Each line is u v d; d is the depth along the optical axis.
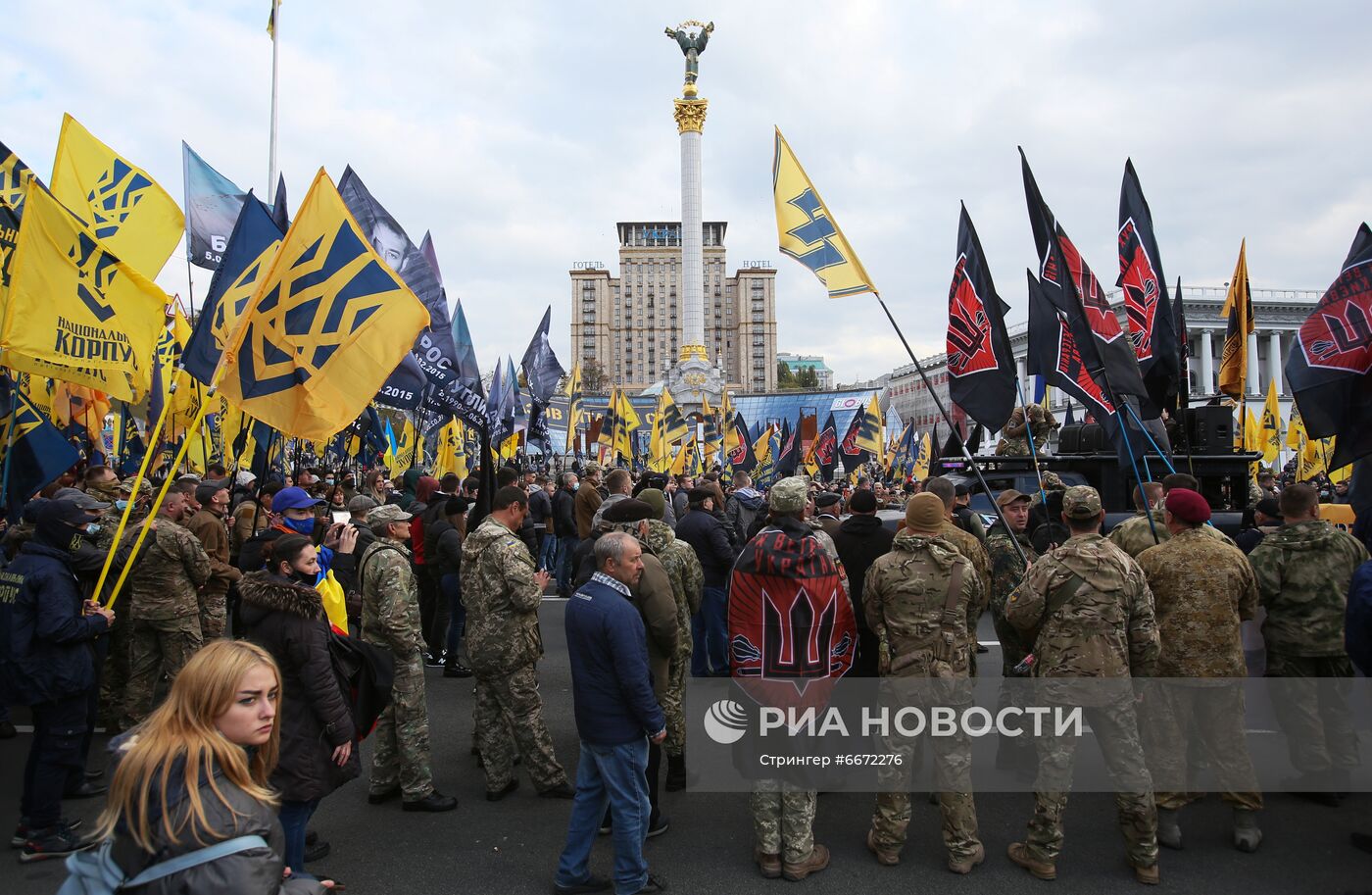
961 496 9.36
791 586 4.09
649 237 182.50
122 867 1.80
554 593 12.52
